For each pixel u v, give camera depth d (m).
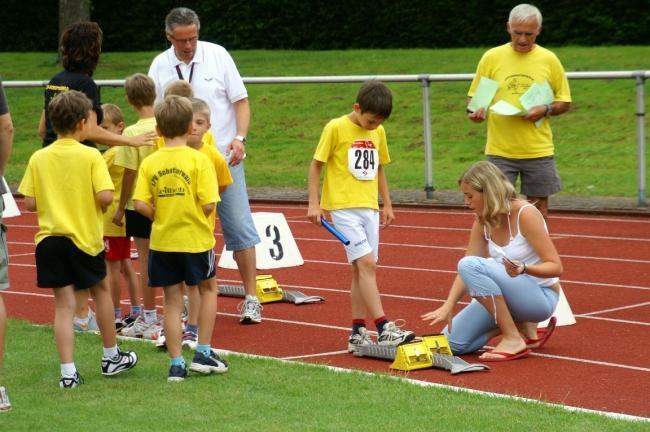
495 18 60.81
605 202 29.52
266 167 40.00
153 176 13.57
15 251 25.64
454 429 11.18
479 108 20.14
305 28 65.62
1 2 71.62
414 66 53.06
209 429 11.23
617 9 57.75
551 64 20.17
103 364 13.71
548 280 14.98
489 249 15.20
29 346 15.43
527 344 15.38
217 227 28.31
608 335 16.12
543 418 11.59
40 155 13.46
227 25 67.25
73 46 15.98
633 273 21.08
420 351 14.34
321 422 11.43
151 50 69.25
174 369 13.48
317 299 18.92
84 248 13.26
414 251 24.16
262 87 50.19
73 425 11.42
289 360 14.82
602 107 42.19
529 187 20.47
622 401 12.71
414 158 39.06
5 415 11.87
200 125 15.00
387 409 11.96
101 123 16.34
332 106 46.94
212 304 13.72
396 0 63.25
